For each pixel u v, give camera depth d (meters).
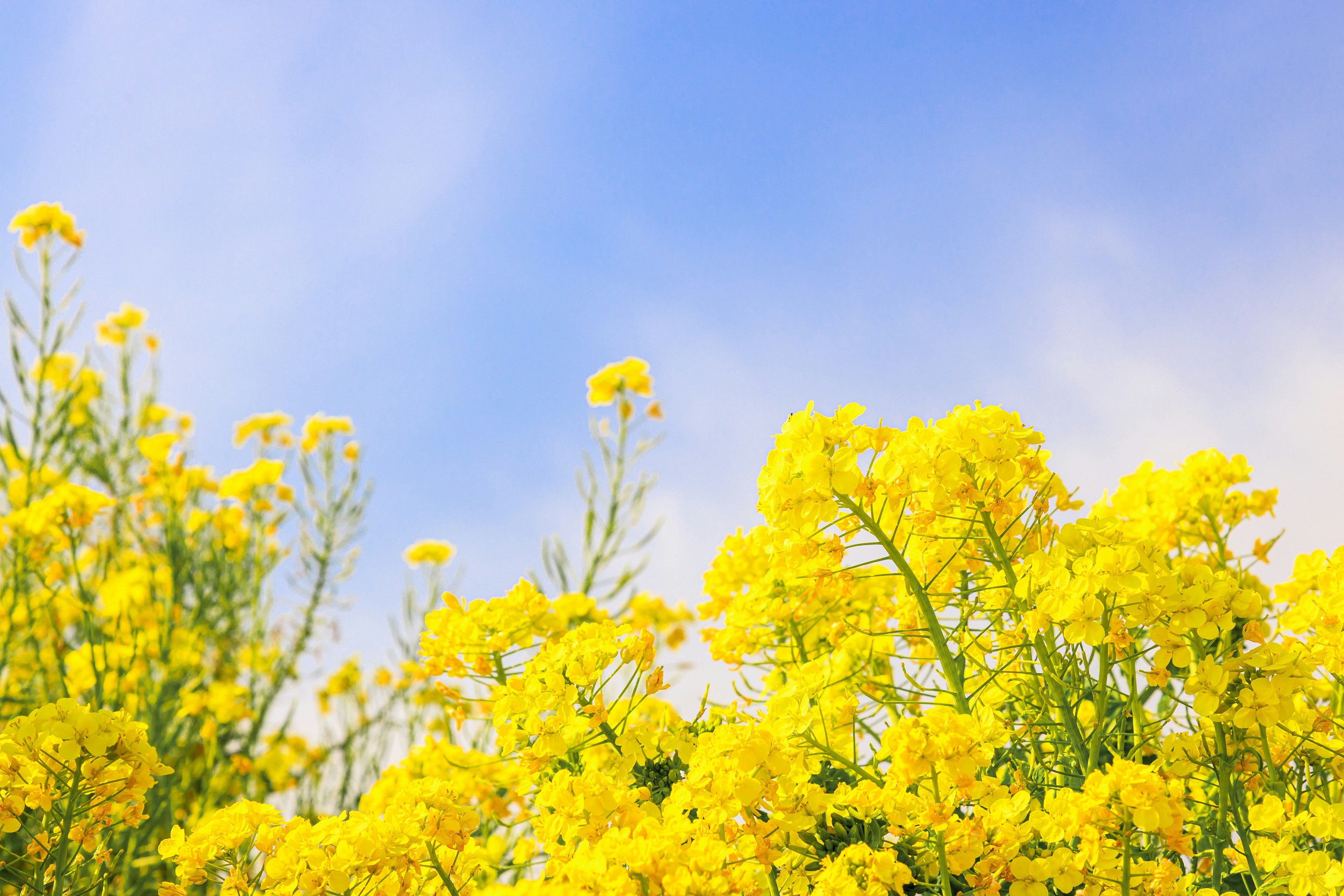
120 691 1.73
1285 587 0.96
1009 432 0.82
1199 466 1.14
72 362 2.68
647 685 0.85
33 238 2.15
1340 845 0.85
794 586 1.09
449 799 0.77
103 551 2.26
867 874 0.69
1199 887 0.82
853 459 0.81
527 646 1.10
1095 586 0.76
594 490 2.11
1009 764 0.98
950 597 0.94
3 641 1.92
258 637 2.50
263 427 2.88
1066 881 0.68
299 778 2.49
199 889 1.26
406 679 2.37
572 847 0.74
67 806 0.84
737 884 0.62
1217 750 0.80
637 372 2.15
